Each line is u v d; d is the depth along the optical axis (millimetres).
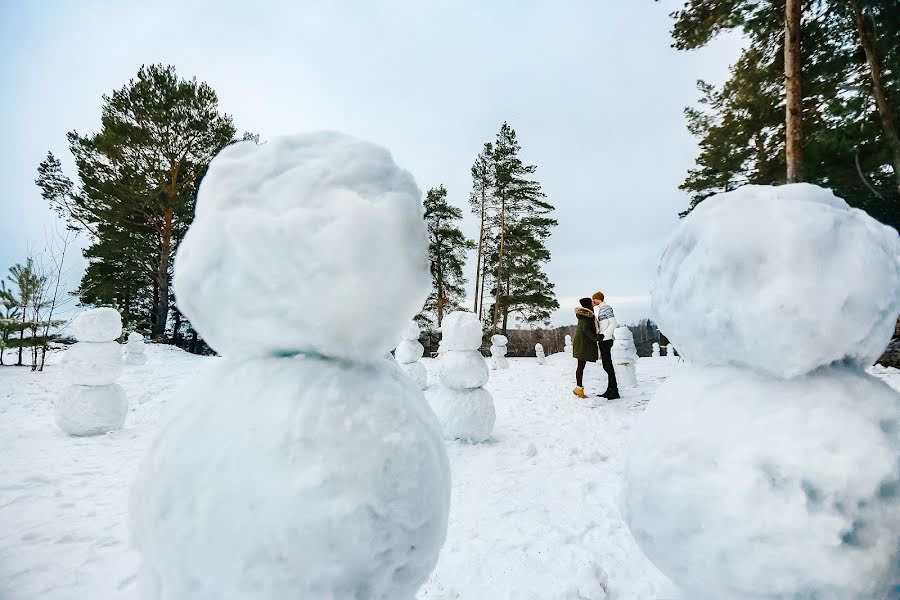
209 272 979
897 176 8289
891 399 1017
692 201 12602
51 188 18500
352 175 1006
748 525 964
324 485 838
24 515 3092
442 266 30281
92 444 4910
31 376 10320
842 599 904
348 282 929
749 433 1006
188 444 905
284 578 825
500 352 14297
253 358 1041
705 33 9039
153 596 926
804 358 1004
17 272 11484
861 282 981
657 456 1124
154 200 18719
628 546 2613
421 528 987
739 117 10375
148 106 18109
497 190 29484
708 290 1111
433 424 1124
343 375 993
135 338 12539
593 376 10438
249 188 985
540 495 3414
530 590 2201
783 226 1037
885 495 929
